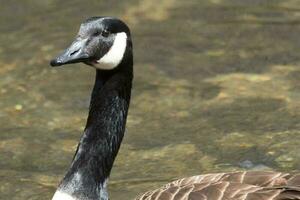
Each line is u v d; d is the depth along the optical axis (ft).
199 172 43.27
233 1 64.75
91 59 34.53
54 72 55.16
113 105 36.06
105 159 36.42
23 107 50.85
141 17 62.28
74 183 36.01
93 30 34.50
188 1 64.95
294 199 32.01
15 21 62.44
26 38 59.77
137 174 43.55
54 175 43.88
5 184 43.11
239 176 35.22
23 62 56.44
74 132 48.03
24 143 47.01
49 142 47.03
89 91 52.49
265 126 47.52
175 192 34.58
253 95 51.06
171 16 62.39
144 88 52.39
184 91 51.96
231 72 54.08
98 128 36.27
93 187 36.17
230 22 61.05
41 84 53.57
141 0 65.10
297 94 50.90
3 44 59.00
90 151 36.22
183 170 43.62
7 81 53.98
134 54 56.70
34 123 49.08
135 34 59.52
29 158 45.57
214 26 60.54
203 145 45.93
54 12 63.72
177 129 47.75
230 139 46.39
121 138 36.76
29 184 43.06
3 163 45.09
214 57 56.08
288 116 48.39
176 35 59.31
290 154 44.37
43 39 59.41
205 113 49.37
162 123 48.47
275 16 61.67
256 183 34.47
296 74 53.31
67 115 49.83
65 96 52.03
